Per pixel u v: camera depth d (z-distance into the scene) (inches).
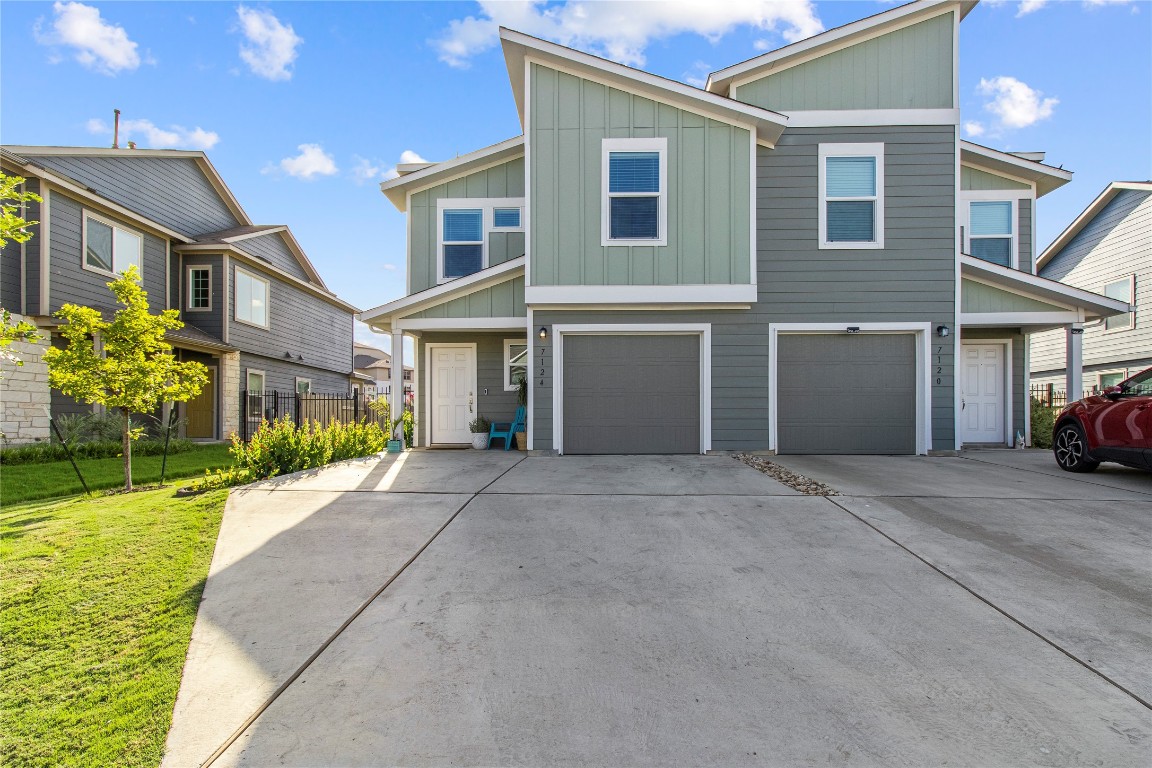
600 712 105.7
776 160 397.1
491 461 359.6
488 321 408.5
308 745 97.7
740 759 93.3
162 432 526.9
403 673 119.1
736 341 389.4
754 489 268.2
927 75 400.5
